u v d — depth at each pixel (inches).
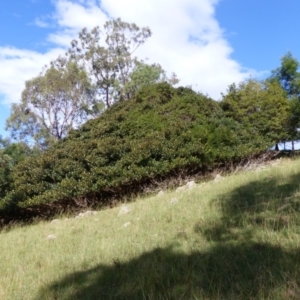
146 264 187.2
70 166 504.4
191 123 566.6
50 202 479.5
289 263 159.6
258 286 145.5
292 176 313.3
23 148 946.1
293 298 133.1
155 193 473.4
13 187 529.7
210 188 340.2
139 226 267.0
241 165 557.9
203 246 199.3
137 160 482.6
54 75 1248.2
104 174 478.0
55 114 1275.8
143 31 1491.1
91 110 1333.7
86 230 303.4
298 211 216.4
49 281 194.5
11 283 201.5
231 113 694.5
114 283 176.7
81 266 209.9
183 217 264.1
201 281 159.9
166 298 149.3
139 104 621.9
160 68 1409.9
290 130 870.4
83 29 1421.0
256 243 187.5
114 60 1434.5
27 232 382.9
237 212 241.4
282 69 1035.3
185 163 485.7
